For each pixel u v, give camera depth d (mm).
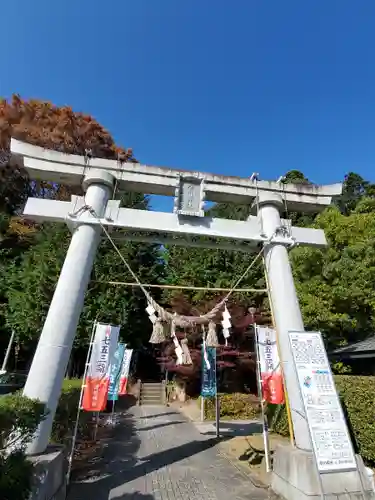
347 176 26781
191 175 6777
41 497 3832
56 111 20359
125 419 12234
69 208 6246
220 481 5785
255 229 6891
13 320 13391
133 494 5109
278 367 6605
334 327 9969
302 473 4719
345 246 11070
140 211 6477
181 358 6191
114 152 21281
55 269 13039
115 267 15234
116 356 9773
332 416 4652
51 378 4887
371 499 4594
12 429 3473
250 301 14289
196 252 17266
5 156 18938
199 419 12492
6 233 17344
